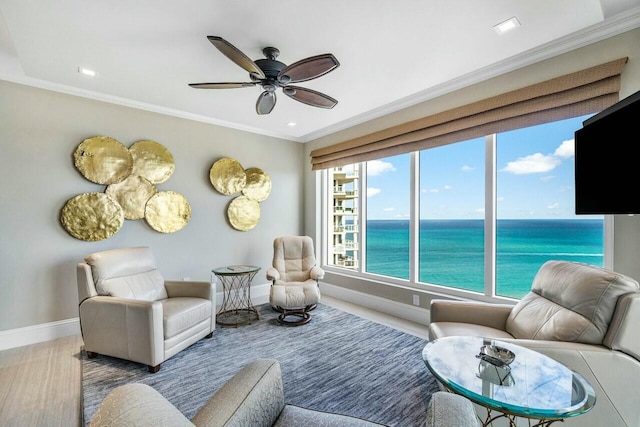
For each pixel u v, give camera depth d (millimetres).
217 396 990
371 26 1935
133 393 679
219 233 4012
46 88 2793
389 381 2125
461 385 1245
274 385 1135
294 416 1133
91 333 2406
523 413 1090
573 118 2230
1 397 1925
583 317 1563
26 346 2652
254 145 4391
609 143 1737
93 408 1808
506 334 1972
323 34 2020
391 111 3598
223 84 2213
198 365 2350
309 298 3197
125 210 3219
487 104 2656
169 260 3574
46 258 2797
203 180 3869
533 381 1273
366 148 3877
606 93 2037
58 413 1781
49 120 2814
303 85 2826
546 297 1931
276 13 1800
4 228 2621
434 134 3102
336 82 2764
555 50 2275
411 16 1837
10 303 2641
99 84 2803
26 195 2711
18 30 1938
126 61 2363
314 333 2998
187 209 3688
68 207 2881
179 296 2977
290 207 4828
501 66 2568
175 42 2098
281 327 3162
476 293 2898
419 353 2557
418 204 3441
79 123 2969
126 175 3217
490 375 1315
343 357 2482
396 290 3559
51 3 1680
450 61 2389
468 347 1586
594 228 2248
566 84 2193
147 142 3375
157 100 3213
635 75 1942
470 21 1888
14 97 2660
